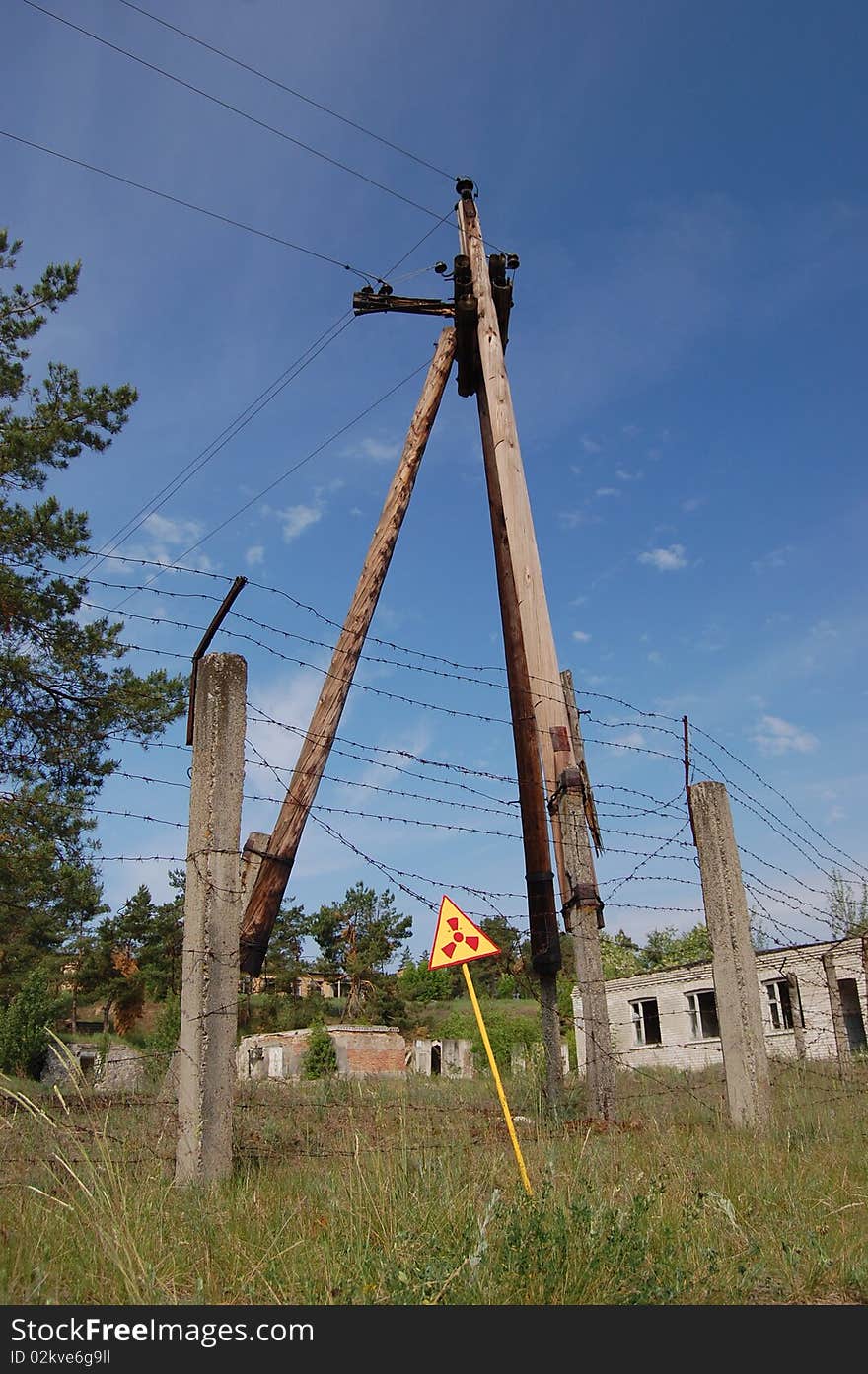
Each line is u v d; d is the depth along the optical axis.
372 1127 8.49
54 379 17.59
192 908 6.57
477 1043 32.66
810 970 23.95
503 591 13.15
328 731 11.13
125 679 16.80
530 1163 6.77
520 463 13.00
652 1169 6.65
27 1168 5.82
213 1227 5.05
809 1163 7.04
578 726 11.70
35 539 15.81
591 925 9.99
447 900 7.15
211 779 6.79
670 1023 27.16
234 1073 6.34
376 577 12.15
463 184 14.76
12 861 15.67
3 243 17.64
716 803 9.70
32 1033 20.12
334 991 55.66
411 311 14.32
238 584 7.07
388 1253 4.45
